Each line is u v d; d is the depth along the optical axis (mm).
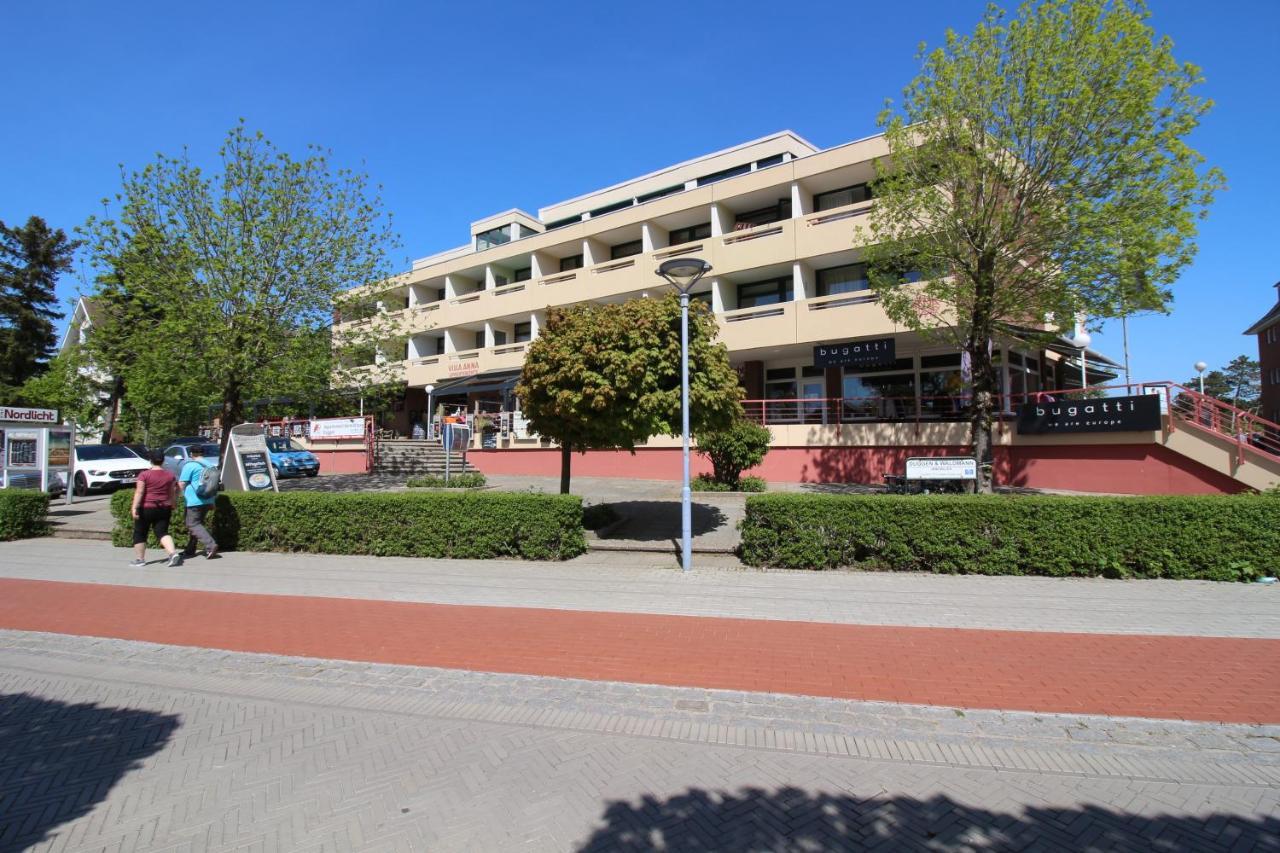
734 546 10320
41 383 30344
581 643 6188
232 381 15188
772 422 21109
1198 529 8289
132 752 4156
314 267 15555
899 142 13438
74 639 6680
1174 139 10953
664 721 4527
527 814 3373
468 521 10430
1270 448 14602
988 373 13641
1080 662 5438
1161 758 3932
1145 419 14930
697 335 11445
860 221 20359
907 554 8859
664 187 32938
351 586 8742
